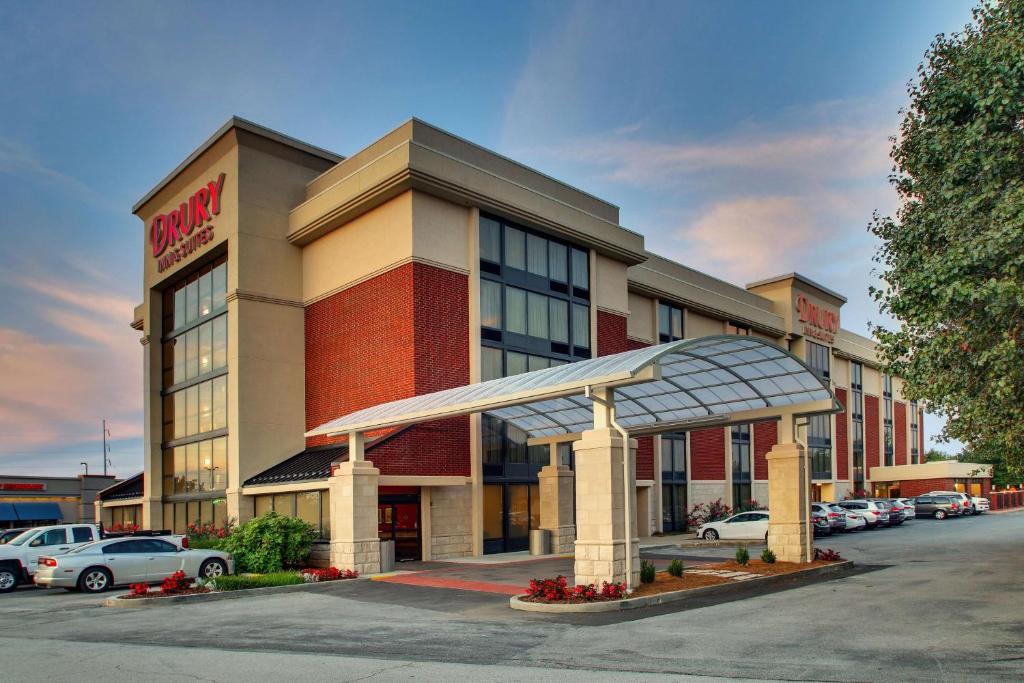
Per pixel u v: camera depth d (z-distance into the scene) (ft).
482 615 45.78
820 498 175.42
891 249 48.73
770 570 62.03
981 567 64.49
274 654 35.09
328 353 94.32
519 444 92.43
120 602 53.67
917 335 43.70
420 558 80.28
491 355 90.53
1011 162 40.37
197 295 106.22
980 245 38.47
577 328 102.78
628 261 112.16
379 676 29.94
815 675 28.78
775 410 69.31
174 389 110.42
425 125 87.71
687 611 45.19
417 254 83.92
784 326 161.07
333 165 105.09
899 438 216.33
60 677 30.99
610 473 50.65
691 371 62.13
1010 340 37.32
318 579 64.44
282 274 97.71
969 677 28.07
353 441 70.44
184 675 30.94
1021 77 39.01
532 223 95.86
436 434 82.23
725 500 138.62
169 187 110.63
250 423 92.12
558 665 31.37
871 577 60.18
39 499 153.28
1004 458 50.70
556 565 73.97
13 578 67.82
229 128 95.25
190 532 90.63
